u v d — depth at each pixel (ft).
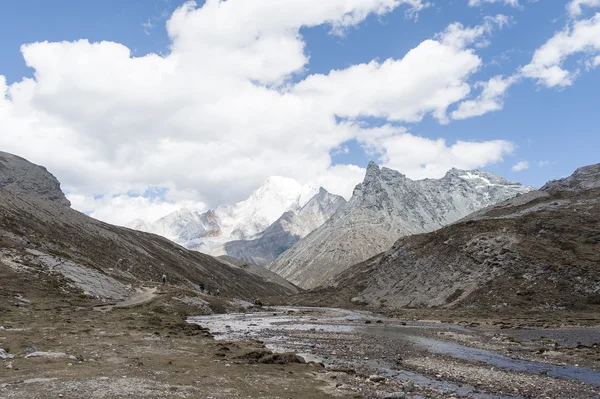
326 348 143.64
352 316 326.85
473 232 437.99
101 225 491.72
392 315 330.95
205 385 73.05
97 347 101.30
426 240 487.20
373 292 480.23
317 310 404.36
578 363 118.93
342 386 80.79
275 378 84.23
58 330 123.03
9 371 70.74
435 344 158.71
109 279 261.24
